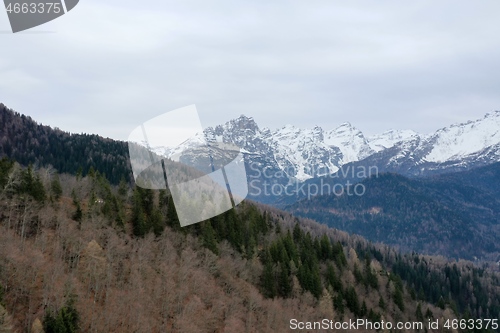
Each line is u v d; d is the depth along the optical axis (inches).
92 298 4185.5
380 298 7003.0
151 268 4800.7
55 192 5408.5
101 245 4778.5
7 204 4635.8
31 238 4598.9
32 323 3572.8
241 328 4660.4
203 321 4441.4
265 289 5777.6
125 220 5388.8
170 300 4471.0
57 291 3878.0
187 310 4414.4
